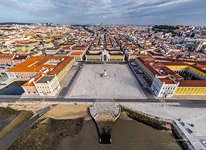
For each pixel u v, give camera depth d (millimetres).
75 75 143000
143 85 120812
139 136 71125
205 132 72000
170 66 144000
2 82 126000
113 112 85688
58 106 92750
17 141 68375
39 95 103875
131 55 191375
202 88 101250
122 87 117250
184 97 101750
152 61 153250
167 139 70250
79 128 76188
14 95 104125
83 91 110125
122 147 65188
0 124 79312
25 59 172375
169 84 96125
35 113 87688
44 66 142500
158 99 99750
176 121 78688
